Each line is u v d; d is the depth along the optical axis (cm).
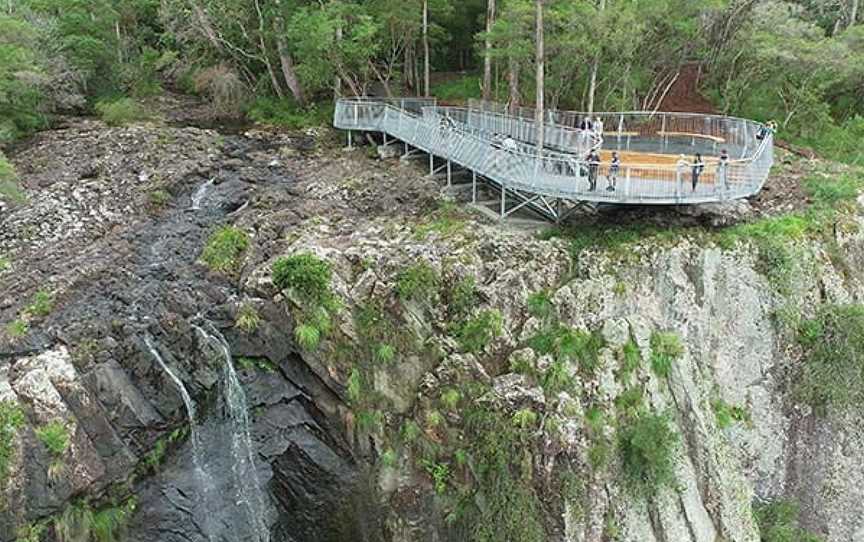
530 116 3928
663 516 2558
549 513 2461
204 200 3434
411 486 2608
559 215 3027
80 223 3183
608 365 2602
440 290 2694
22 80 3900
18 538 2108
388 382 2638
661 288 2894
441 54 5503
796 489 3073
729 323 2984
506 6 3991
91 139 4041
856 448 3000
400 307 2655
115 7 5253
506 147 3158
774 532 2936
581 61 4094
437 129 3478
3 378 2269
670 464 2567
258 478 2622
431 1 4594
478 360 2597
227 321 2595
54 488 2158
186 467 2488
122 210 3291
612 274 2828
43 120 4294
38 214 3225
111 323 2491
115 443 2303
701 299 2938
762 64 4516
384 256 2752
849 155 4266
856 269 3206
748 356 3009
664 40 4425
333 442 2706
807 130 4447
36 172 3659
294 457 2670
